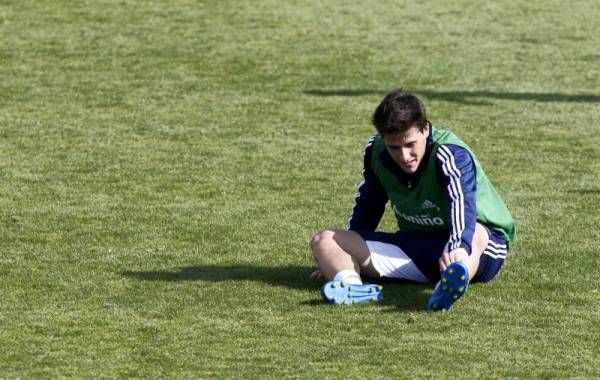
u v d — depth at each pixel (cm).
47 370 2062
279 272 2636
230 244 2853
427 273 2495
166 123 4078
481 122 4138
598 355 2138
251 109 4275
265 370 2059
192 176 3481
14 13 5638
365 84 4644
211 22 5606
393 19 5747
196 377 2031
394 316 2334
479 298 2442
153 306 2398
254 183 3419
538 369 2069
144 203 3209
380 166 2480
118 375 2042
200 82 4634
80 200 3231
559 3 6162
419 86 4622
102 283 2550
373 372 2050
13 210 3130
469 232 2345
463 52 5166
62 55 4997
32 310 2373
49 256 2747
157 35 5353
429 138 2423
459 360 2106
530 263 2688
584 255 2755
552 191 3347
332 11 5884
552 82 4703
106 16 5653
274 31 5462
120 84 4591
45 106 4275
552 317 2336
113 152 3728
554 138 3941
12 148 3756
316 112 4253
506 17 5831
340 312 2359
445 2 6141
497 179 3469
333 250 2481
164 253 2775
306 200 3259
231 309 2380
